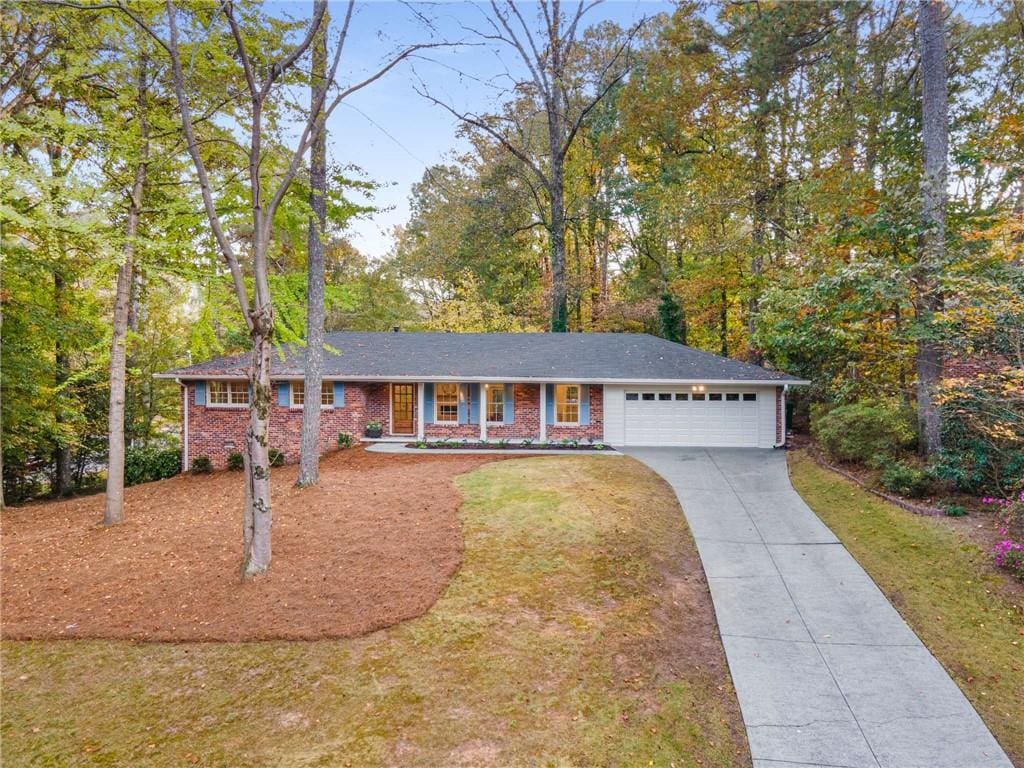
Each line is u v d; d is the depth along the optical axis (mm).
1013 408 9336
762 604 7383
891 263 11078
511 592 7277
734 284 22969
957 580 7695
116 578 7723
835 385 15516
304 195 9836
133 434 21125
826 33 16906
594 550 8531
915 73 15141
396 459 15461
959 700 5527
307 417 12391
